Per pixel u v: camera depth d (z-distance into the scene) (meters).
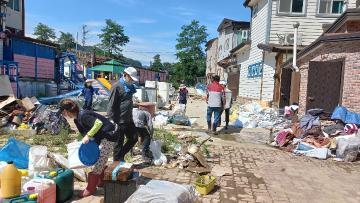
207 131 13.47
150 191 4.56
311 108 13.26
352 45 12.04
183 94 21.16
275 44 21.52
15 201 4.50
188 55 72.81
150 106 13.99
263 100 22.02
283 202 6.13
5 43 20.00
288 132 11.01
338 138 10.16
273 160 9.18
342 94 12.56
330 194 6.69
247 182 7.15
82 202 5.54
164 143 9.38
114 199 5.32
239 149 10.36
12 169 4.64
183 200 4.64
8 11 25.30
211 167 8.03
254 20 25.72
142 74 54.50
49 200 4.99
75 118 5.58
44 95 23.12
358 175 8.14
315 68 13.21
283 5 22.03
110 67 34.22
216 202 5.95
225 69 40.97
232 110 19.64
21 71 21.23
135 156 8.41
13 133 10.73
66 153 8.50
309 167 8.66
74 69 28.44
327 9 21.78
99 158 5.73
